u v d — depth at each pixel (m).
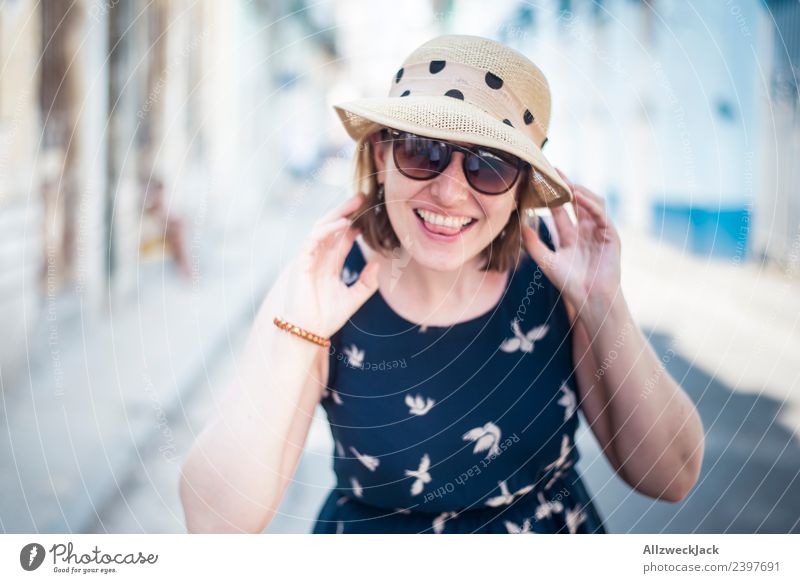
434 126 0.98
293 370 1.04
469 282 1.10
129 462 2.79
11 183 3.71
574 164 6.47
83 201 4.41
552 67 5.39
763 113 5.89
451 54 1.06
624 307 1.07
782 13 5.79
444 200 1.00
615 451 1.12
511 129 1.01
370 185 1.12
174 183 5.95
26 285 3.67
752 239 5.96
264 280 6.73
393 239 1.11
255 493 1.03
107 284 4.69
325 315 1.05
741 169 5.84
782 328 4.75
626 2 5.41
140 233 5.43
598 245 1.10
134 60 5.45
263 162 8.38
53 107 4.17
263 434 1.02
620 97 5.92
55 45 4.22
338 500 1.18
